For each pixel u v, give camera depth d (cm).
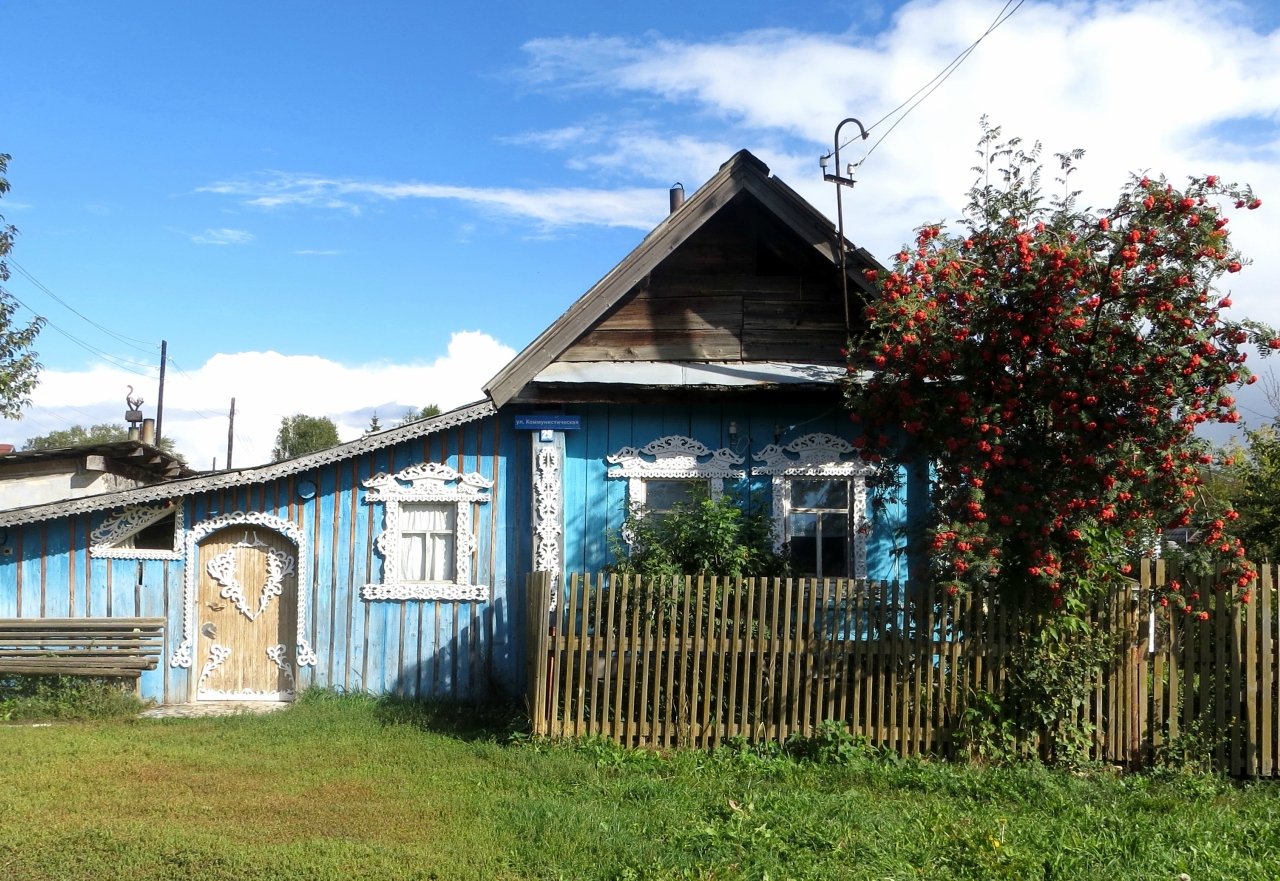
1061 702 923
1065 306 910
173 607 1226
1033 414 941
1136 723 930
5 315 1994
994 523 909
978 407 924
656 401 1216
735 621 960
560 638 979
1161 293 888
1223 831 730
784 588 978
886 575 1208
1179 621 931
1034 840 692
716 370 1209
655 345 1245
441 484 1237
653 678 973
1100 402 923
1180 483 912
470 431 1243
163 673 1217
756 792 799
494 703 1191
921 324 955
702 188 1200
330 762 910
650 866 639
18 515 1189
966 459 915
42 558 1219
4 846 658
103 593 1222
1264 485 1373
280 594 1245
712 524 1084
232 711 1165
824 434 1229
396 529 1238
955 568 886
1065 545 918
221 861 638
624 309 1250
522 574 1228
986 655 944
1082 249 898
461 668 1220
